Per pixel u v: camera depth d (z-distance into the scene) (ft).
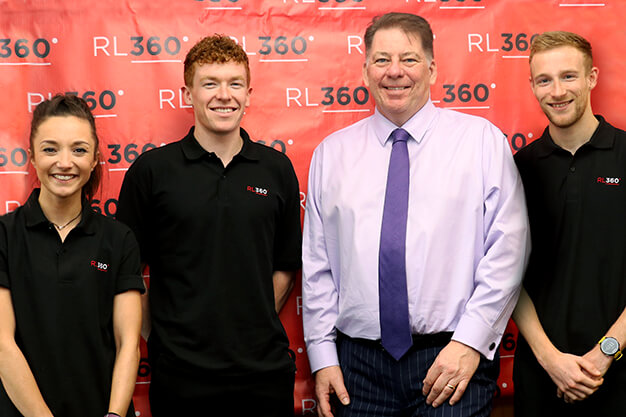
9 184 8.12
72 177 6.39
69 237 6.48
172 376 7.09
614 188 7.09
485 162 7.23
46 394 6.25
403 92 7.19
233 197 7.25
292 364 7.48
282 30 8.46
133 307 6.63
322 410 7.42
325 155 7.79
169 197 7.18
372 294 7.04
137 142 8.26
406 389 7.01
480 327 6.79
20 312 6.29
